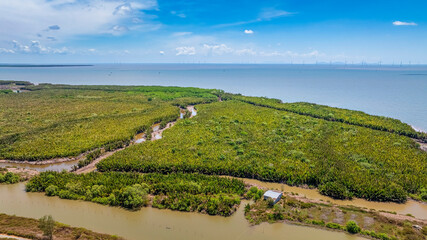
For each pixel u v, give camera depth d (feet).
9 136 343.67
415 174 234.58
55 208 197.77
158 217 186.50
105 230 172.86
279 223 178.70
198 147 300.61
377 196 207.62
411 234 163.53
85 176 232.94
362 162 258.16
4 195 216.33
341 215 184.75
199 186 214.07
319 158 268.82
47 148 303.27
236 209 194.49
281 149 293.02
